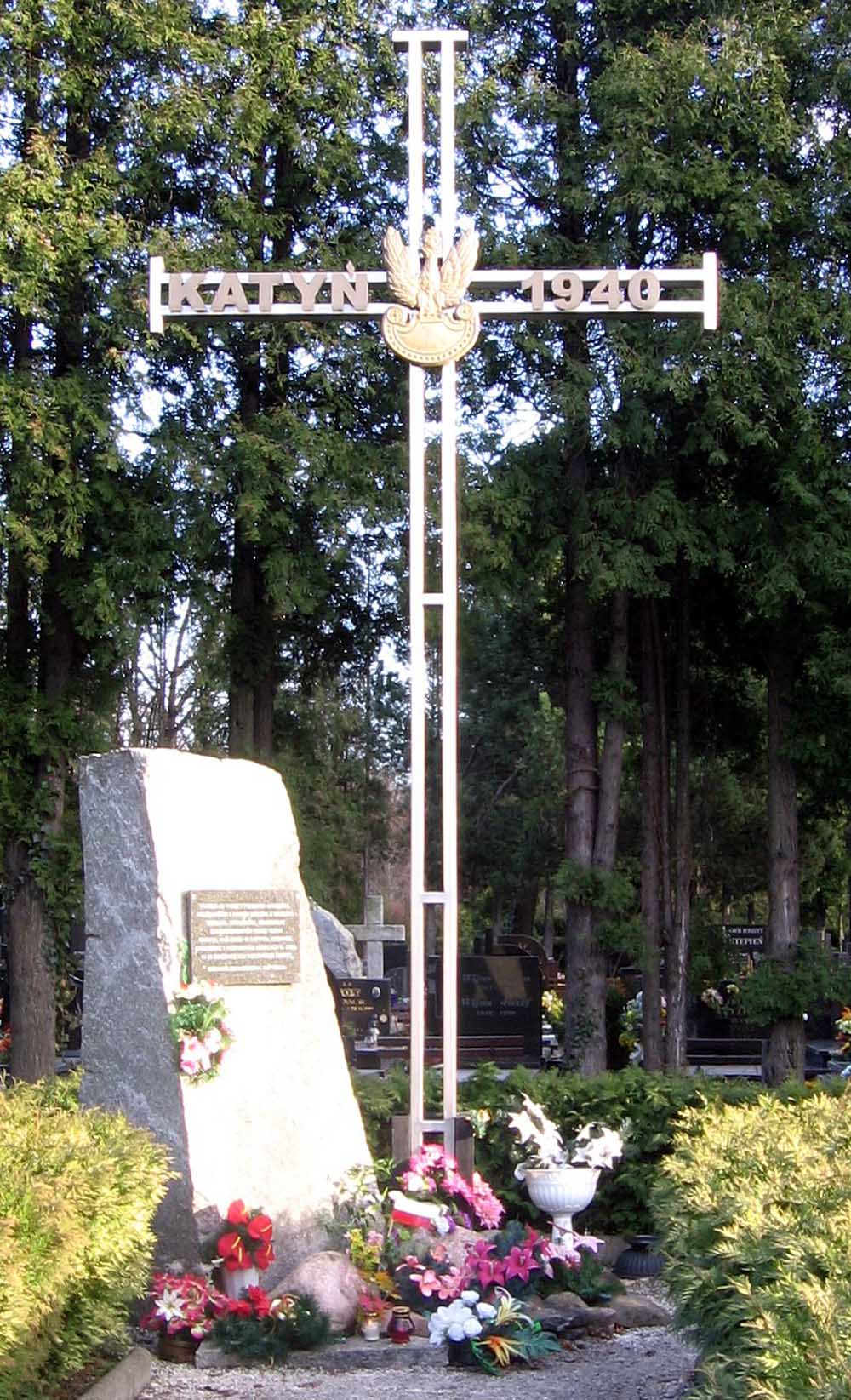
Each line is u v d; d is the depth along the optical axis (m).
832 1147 6.09
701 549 17.12
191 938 8.80
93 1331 6.42
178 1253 8.47
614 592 18.03
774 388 16.59
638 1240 9.81
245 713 17.89
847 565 16.41
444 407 9.82
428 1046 22.41
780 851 18.34
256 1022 8.88
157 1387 7.18
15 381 15.35
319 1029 9.11
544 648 21.03
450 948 9.49
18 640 17.38
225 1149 8.64
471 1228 8.97
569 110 17.27
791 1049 18.00
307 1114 8.94
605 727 18.83
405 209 17.61
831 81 17.09
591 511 17.22
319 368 16.66
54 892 16.73
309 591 16.45
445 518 9.77
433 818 35.00
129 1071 8.78
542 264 17.16
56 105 16.38
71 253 15.27
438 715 32.66
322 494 15.89
